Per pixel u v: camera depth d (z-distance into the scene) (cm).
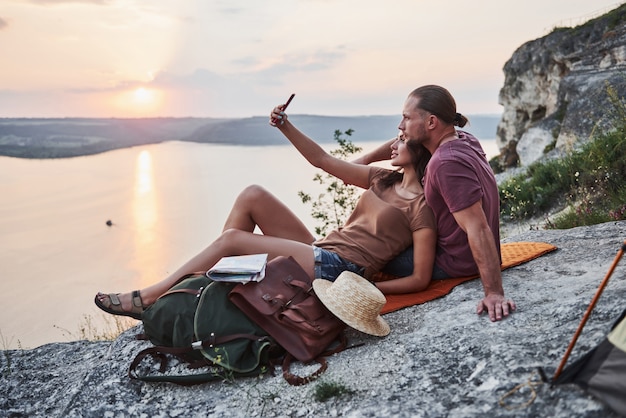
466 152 385
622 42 1981
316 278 406
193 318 357
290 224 444
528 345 304
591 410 248
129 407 341
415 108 400
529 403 262
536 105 2523
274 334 349
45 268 13625
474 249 365
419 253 406
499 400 271
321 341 353
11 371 446
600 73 1877
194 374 347
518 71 2581
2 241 17538
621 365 246
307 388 324
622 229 514
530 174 1438
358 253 413
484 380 288
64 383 417
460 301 389
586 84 1792
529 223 1042
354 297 357
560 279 391
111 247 16062
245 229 444
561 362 265
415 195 414
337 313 354
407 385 306
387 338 361
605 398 247
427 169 391
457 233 406
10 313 8981
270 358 354
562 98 1914
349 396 310
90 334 701
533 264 441
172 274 405
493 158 2859
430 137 402
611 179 833
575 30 2334
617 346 252
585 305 328
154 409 337
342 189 966
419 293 415
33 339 6325
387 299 415
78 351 479
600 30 2227
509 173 1720
